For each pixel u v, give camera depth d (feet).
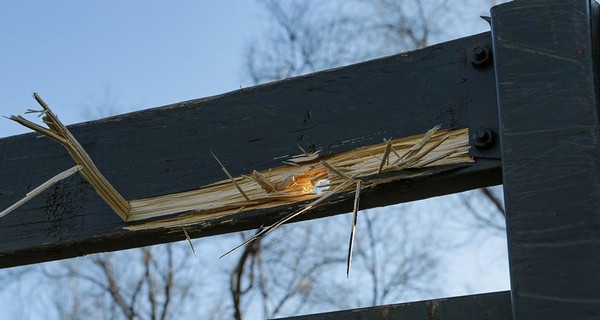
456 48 6.16
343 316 5.93
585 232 5.49
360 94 6.29
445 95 6.11
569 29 5.81
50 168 6.79
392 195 6.14
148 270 26.89
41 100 6.20
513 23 5.90
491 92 6.02
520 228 5.58
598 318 5.37
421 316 5.81
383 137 6.18
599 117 5.67
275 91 6.47
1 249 6.68
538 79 5.79
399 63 6.25
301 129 6.35
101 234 6.53
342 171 6.19
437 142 6.05
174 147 6.57
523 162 5.68
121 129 6.70
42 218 6.67
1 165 6.88
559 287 5.45
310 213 6.29
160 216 6.47
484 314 5.72
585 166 5.59
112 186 6.56
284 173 6.32
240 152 6.44
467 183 6.03
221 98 6.57
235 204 6.36
